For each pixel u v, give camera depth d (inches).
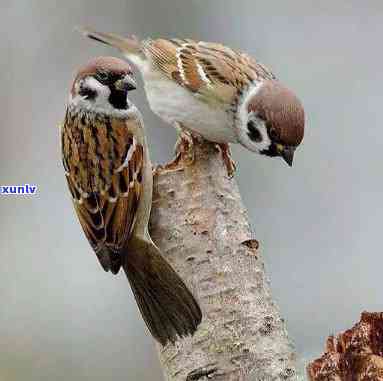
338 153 580.7
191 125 407.5
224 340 323.0
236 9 585.6
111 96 362.6
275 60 592.7
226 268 330.0
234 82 400.8
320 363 306.3
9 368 506.0
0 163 541.0
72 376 510.6
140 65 430.3
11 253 538.3
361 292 546.9
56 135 547.5
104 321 532.4
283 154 392.8
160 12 570.3
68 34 564.4
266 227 557.9
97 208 350.6
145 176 343.9
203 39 573.0
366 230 559.8
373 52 600.7
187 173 343.0
